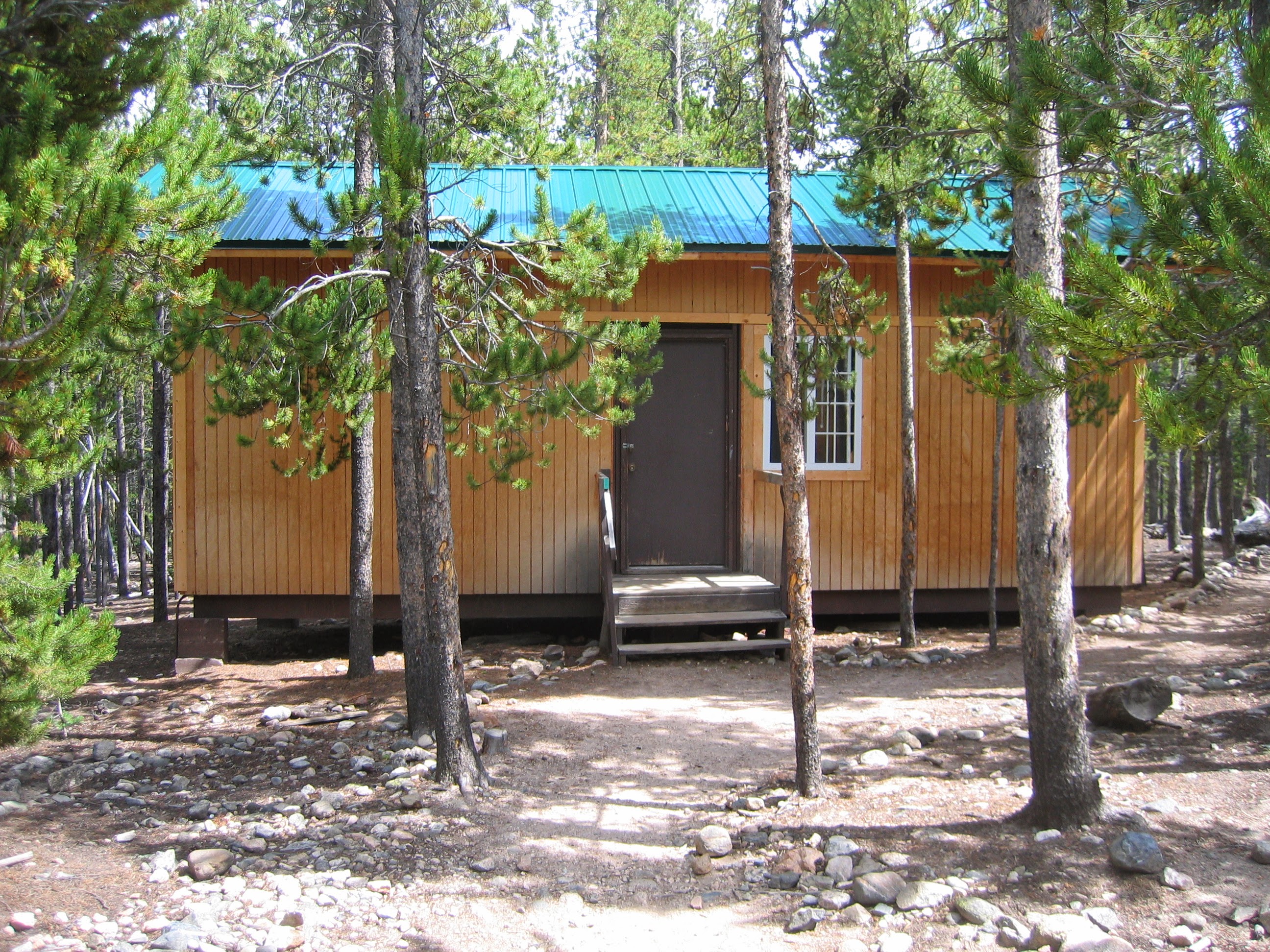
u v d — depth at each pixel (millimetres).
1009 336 9016
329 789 6449
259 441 10344
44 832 5672
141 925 4461
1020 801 5551
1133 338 3918
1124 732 6805
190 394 10281
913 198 8742
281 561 10406
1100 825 4969
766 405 10898
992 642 9906
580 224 7465
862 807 5699
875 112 9195
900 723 7492
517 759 6906
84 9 5875
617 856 5324
